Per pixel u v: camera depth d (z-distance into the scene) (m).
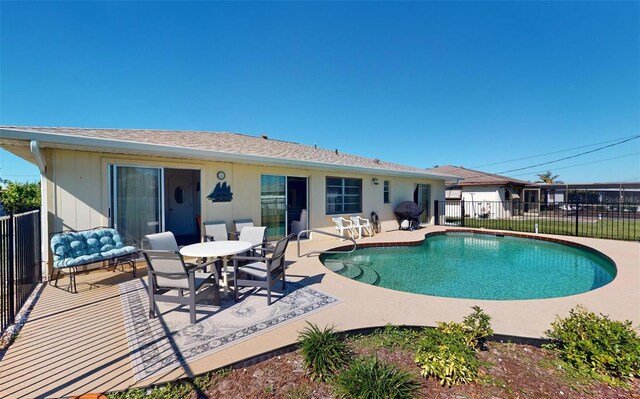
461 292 5.46
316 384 2.33
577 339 2.65
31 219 4.55
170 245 4.71
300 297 4.21
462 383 2.32
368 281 6.11
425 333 3.02
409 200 13.48
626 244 8.70
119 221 5.90
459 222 16.34
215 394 2.21
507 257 8.50
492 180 20.86
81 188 5.48
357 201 11.31
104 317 3.52
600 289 4.66
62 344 2.88
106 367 2.49
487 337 3.04
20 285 3.87
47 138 4.57
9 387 2.23
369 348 2.89
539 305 3.95
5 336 3.04
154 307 3.50
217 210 7.39
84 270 5.52
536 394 2.21
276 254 4.16
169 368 2.45
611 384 2.32
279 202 8.76
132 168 6.08
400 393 2.10
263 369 2.54
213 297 4.04
